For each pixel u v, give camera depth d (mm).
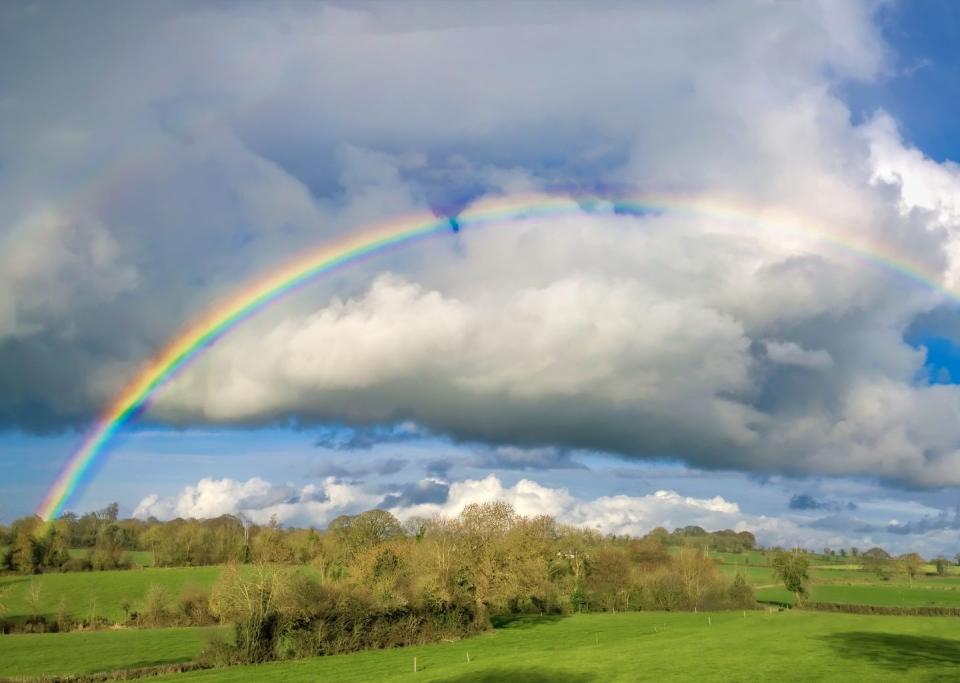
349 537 117812
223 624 89500
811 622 97125
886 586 189375
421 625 90438
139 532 194375
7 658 80688
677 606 139125
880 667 52406
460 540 102625
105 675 67750
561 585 132750
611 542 166750
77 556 165125
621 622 111812
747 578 155625
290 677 64125
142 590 133625
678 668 55375
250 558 156875
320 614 79688
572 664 60156
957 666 52312
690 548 168000
